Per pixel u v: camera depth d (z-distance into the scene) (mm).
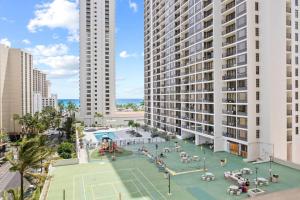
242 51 55688
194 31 74562
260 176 42906
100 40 148375
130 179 43938
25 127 105938
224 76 63531
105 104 149375
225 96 64312
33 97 141625
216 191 37188
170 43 92062
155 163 53688
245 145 57125
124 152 65625
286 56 54062
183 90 81812
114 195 37031
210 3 65875
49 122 120000
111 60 150250
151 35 112812
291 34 54719
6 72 114750
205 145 72312
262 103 54125
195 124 74938
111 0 150375
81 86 148125
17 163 32812
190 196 35562
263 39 53750
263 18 53625
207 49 67000
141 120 151625
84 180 44094
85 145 77562
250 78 54188
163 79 99688
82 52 147250
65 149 62000
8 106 115812
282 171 45500
